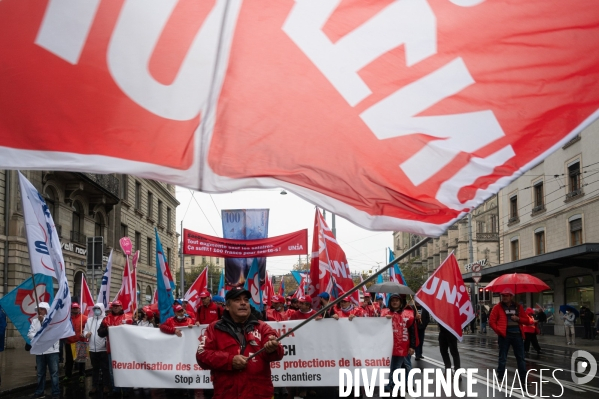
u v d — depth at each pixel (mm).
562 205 32000
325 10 3613
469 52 3598
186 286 88750
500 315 10977
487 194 3525
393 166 3592
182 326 10609
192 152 3600
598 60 3549
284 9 3609
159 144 3586
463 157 3564
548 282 34219
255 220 14055
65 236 28234
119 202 36562
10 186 23734
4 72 3512
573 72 3562
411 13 3609
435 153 3572
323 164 3611
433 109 3588
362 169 3596
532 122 3555
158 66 3572
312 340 9922
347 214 3590
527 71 3566
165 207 51281
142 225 43125
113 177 33656
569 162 31234
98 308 11859
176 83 3586
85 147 3545
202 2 3592
